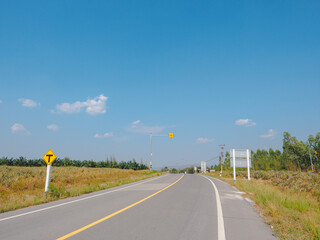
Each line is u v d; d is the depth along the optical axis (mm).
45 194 11289
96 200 10367
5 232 5391
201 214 7488
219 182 23328
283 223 6438
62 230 5496
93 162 53375
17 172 22734
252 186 16266
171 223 6227
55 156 11875
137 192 13414
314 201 11711
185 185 18375
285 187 19984
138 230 5512
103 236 5020
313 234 5430
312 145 64062
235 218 7059
